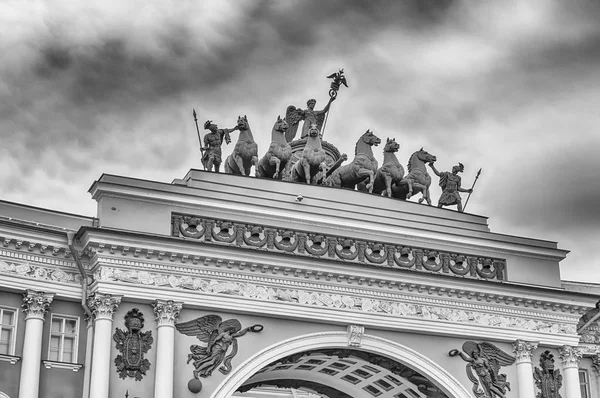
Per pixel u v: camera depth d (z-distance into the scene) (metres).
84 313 46.88
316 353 51.44
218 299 47.91
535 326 55.16
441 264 53.62
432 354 52.75
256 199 50.56
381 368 53.47
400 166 56.22
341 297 50.72
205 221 48.94
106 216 47.19
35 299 45.53
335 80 59.81
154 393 45.75
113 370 45.53
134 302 46.69
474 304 53.84
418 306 52.44
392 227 52.66
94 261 46.31
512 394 53.94
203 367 47.00
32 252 46.16
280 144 53.47
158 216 48.06
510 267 55.34
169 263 47.38
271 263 49.00
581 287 59.53
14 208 47.03
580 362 58.69
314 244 50.97
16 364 44.72
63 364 45.53
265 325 49.16
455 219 55.12
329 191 52.72
